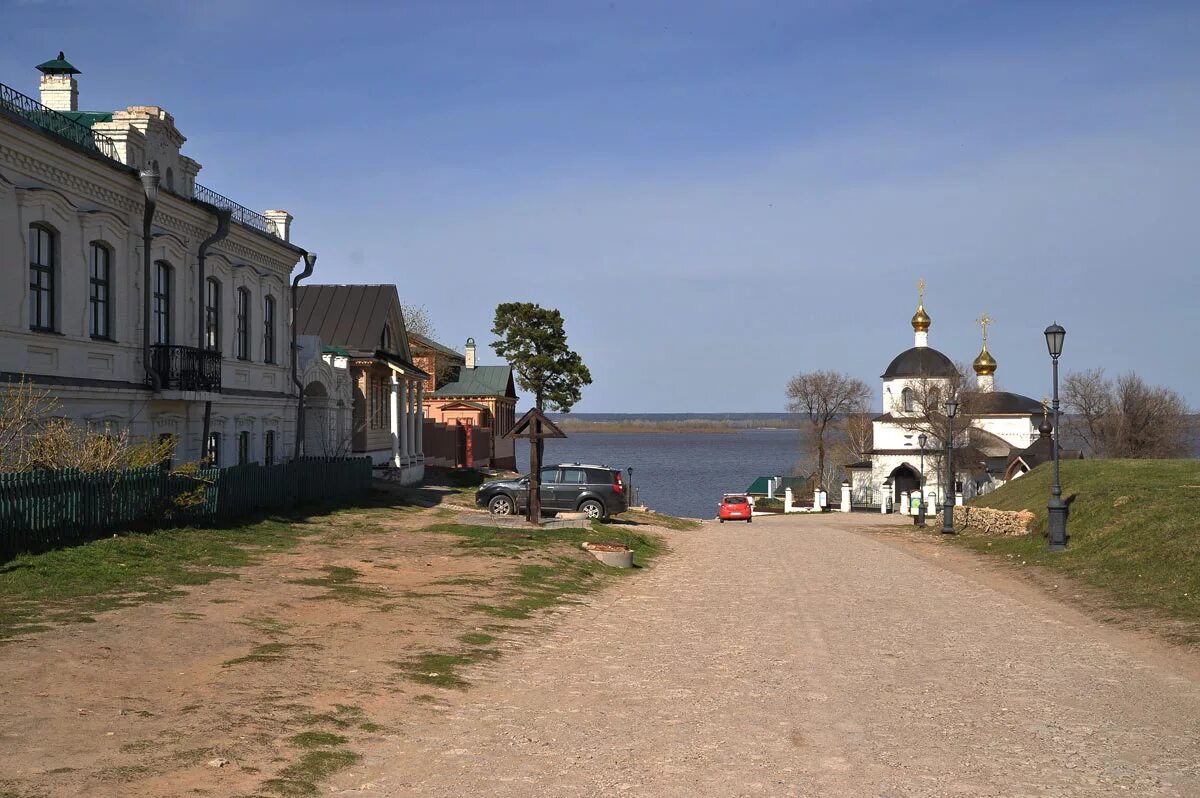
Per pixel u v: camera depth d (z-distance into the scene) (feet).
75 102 85.05
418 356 232.53
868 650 40.32
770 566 76.48
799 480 311.88
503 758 24.61
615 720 28.66
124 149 74.23
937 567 75.25
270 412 101.35
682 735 27.12
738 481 384.47
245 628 38.70
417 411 158.71
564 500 107.65
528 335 302.66
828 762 24.68
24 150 61.82
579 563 68.69
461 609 47.19
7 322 60.44
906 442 255.70
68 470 54.90
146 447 65.82
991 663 37.63
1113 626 46.29
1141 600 51.42
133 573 48.91
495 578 58.03
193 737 24.30
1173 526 64.08
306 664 33.50
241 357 96.48
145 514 62.80
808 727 28.09
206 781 21.25
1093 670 36.35
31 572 46.06
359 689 30.66
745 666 36.88
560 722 28.32
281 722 26.32
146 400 75.82
